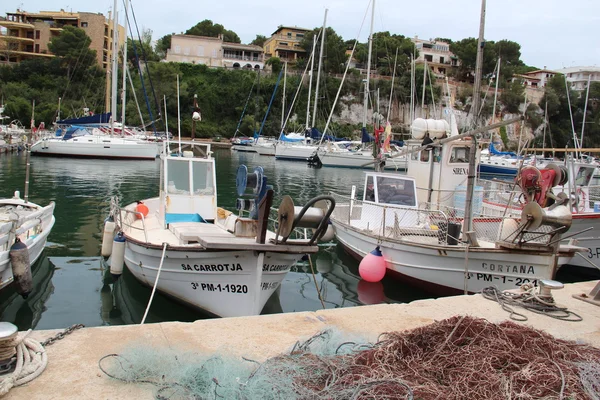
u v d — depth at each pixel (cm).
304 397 270
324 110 6550
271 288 691
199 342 356
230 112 6494
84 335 354
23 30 6994
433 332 360
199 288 692
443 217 1004
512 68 7894
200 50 7881
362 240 1019
